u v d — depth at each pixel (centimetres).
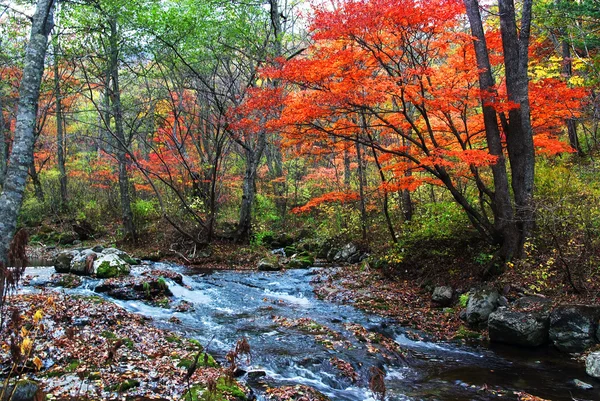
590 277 920
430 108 1046
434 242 1317
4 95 1494
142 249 1889
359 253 1638
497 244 1128
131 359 641
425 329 970
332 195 1591
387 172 1791
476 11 1061
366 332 910
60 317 779
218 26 1625
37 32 707
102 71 1744
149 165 1947
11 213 638
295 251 1877
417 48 1037
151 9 1504
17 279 305
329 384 676
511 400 629
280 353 769
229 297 1213
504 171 1085
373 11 883
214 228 2020
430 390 667
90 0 1297
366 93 1036
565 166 1331
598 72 1259
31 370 573
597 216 934
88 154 2894
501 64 1349
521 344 851
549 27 1390
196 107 2492
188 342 768
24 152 668
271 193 2700
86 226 2316
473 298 988
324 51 1008
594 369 702
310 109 958
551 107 1029
